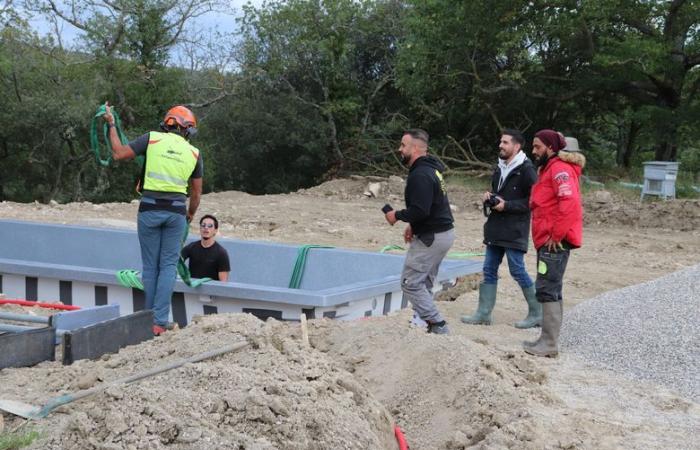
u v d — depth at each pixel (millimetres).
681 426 4383
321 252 8734
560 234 5684
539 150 5754
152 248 6219
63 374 4320
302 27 28344
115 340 4949
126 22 27469
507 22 21203
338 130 29375
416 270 5723
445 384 4391
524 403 4230
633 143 30594
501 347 5906
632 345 5953
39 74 26891
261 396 3451
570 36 21328
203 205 17609
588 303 7301
